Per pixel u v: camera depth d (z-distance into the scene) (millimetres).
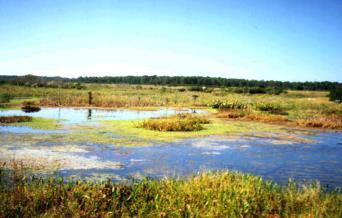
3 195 7062
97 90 71312
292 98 62750
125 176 10531
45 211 6699
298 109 39344
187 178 9531
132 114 31188
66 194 7375
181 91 77688
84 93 56125
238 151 15344
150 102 41938
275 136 20234
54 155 13023
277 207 7586
